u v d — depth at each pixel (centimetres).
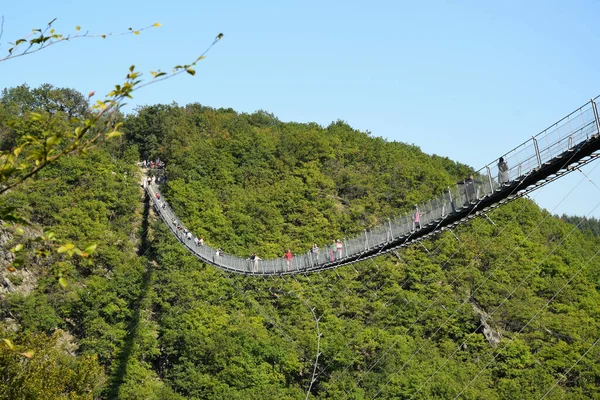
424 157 13650
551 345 8081
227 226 10444
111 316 8700
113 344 8269
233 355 8050
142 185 11388
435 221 4475
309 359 8119
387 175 11994
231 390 7650
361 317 8788
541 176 3688
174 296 9150
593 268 10150
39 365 3700
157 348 8406
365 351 8131
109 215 10544
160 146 12681
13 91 12962
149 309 9056
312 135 12988
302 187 11525
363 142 13712
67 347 8269
